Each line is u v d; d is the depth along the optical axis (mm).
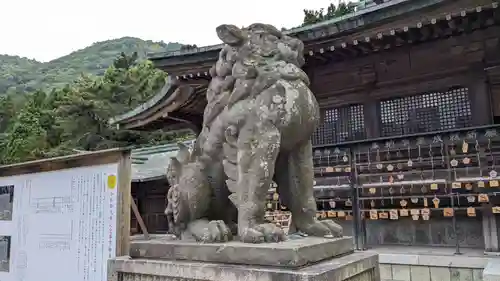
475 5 5973
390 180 7445
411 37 7238
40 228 3297
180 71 9055
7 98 39469
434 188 7020
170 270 2342
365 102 8328
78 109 26281
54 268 3135
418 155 7543
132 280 2572
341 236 2707
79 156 3119
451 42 7359
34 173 3434
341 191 8141
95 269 2924
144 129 12664
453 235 7535
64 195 3211
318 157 8117
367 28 6863
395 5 6344
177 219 2812
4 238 3518
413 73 7762
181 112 11328
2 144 28906
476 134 6488
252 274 2000
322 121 8859
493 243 6461
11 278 3389
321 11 20688
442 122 7512
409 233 7996
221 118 2715
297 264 1977
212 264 2221
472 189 7160
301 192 2758
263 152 2414
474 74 7211
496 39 6902
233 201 2553
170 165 3041
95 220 3004
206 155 2797
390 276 6773
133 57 32875
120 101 27438
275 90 2502
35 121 27703
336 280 2045
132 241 2766
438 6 6141
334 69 8562
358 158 7914
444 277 6270
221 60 2865
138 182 11617
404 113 7926
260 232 2285
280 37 2799
